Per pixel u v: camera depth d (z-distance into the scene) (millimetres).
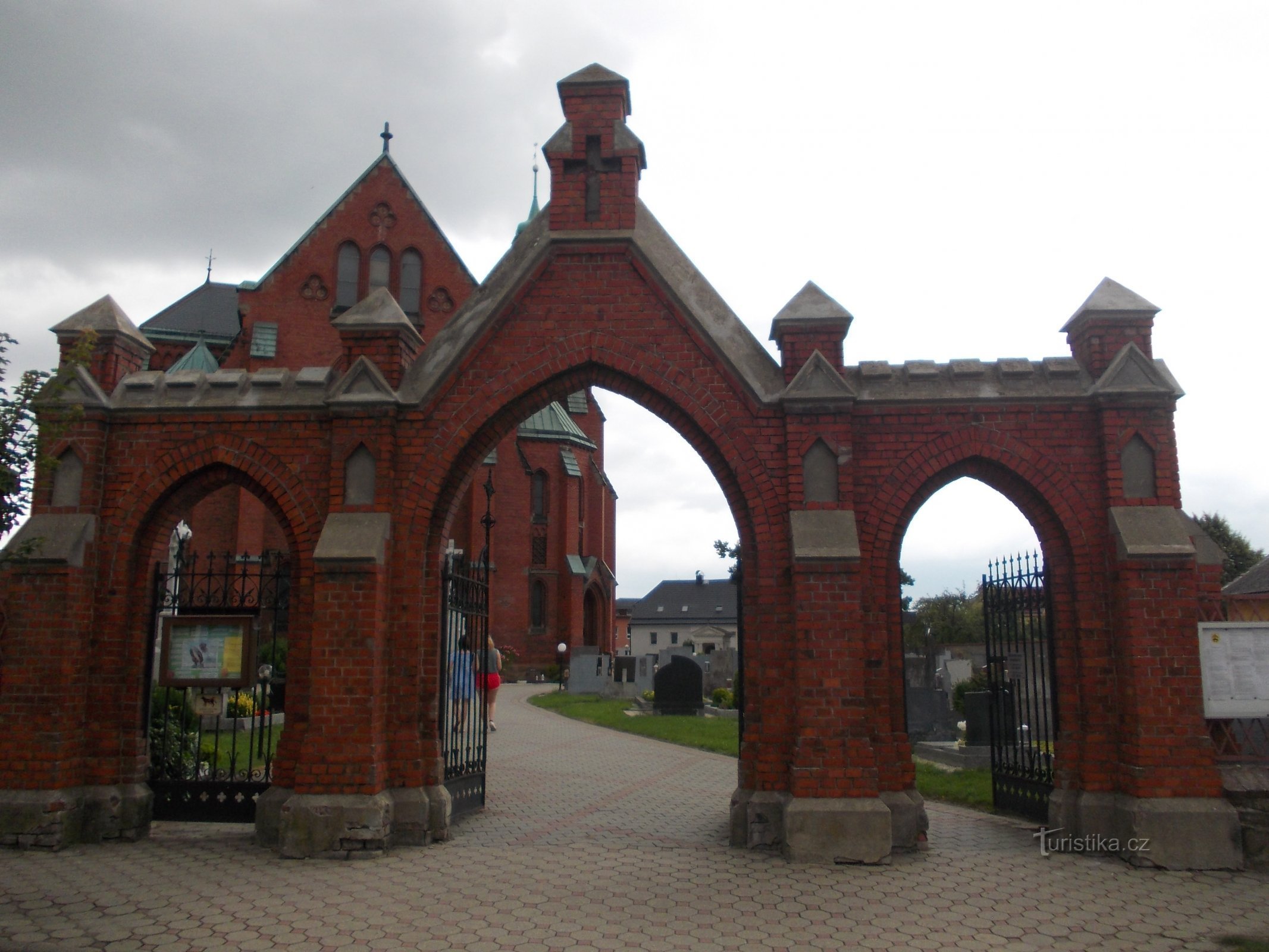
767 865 8992
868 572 9914
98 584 10375
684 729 20938
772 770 9594
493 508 48062
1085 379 10133
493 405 10398
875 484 10070
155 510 10633
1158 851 8883
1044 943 6805
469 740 13297
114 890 8172
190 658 10688
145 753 10602
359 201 38281
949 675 23062
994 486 10375
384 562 9984
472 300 10766
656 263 10469
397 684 10047
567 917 7406
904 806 9516
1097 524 9820
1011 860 9164
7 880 8492
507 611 47531
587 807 12078
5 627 10031
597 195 10836
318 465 10477
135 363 11445
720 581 110312
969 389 10109
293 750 10086
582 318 10492
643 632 106625
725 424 10148
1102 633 9664
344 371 10820
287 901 7840
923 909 7613
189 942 6805
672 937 6926
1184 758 9117
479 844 9922
